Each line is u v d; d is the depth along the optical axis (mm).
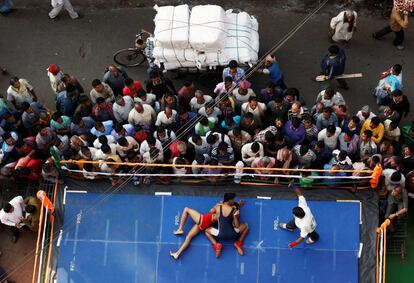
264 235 12125
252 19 14078
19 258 12969
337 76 14227
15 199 12406
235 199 12406
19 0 16234
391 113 12805
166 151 12461
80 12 16141
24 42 15766
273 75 13664
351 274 11906
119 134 12461
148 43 13984
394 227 12469
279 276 11914
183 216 12000
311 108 14664
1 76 15320
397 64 13820
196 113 13070
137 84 13148
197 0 16312
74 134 12961
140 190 12539
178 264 12008
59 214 12406
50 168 12250
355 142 12461
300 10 16078
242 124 12742
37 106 13469
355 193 12375
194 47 13375
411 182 12141
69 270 12031
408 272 12750
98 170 12391
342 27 14867
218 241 12039
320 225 12195
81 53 15617
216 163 12188
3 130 13078
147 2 16234
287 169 11773
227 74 13273
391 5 15859
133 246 12156
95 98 13320
